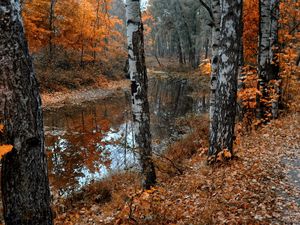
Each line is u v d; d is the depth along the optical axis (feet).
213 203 16.22
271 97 33.01
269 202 15.83
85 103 77.46
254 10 41.88
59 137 46.55
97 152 39.11
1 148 7.77
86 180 29.50
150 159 21.71
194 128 45.75
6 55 8.80
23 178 9.51
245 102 33.40
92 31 101.60
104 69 119.03
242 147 26.94
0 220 17.75
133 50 19.75
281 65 37.06
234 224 13.87
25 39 9.47
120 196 22.52
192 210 15.89
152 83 127.24
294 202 15.78
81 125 55.01
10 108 9.03
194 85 118.93
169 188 20.93
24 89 9.25
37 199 9.95
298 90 42.14
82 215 20.67
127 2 19.21
